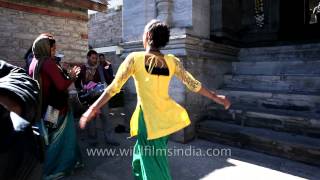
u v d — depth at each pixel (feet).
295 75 16.78
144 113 7.04
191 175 11.21
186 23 16.60
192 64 16.11
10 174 2.68
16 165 2.69
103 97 6.82
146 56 7.16
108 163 12.50
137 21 18.47
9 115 2.84
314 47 18.62
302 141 12.84
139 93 7.16
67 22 19.94
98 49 29.48
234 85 18.97
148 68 7.05
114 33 31.24
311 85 16.08
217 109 17.03
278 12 23.47
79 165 11.77
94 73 15.47
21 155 2.72
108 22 31.89
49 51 10.28
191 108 16.02
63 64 19.70
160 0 17.02
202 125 16.17
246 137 14.30
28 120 3.10
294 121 14.01
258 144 13.91
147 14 17.89
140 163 7.22
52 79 10.02
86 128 17.03
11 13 17.13
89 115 6.69
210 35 19.89
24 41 17.80
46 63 9.93
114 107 18.10
